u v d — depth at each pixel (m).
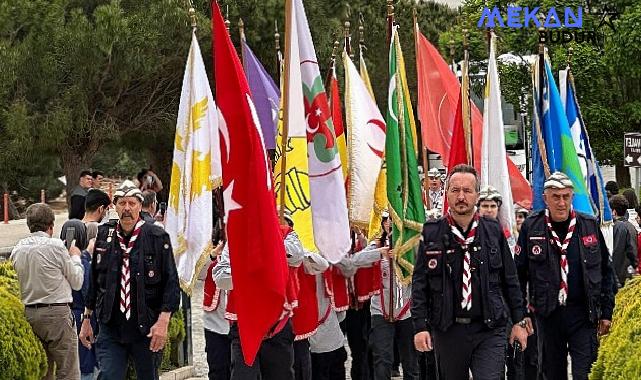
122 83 28.61
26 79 27.67
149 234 9.88
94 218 12.89
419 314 8.72
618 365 8.30
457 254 8.66
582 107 27.88
